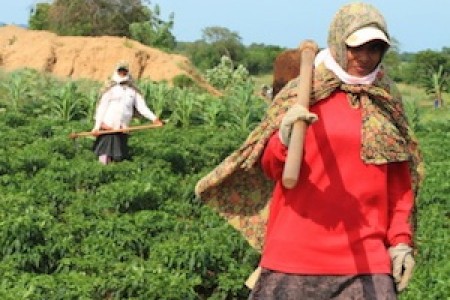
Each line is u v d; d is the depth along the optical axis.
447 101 60.00
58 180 16.03
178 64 46.84
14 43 47.59
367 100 5.10
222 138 23.14
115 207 13.81
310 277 5.07
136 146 19.84
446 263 10.81
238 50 99.44
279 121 5.06
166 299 9.43
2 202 12.39
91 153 19.41
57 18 59.94
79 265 10.34
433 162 20.66
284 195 5.18
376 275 5.04
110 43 47.34
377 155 5.03
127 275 9.73
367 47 4.98
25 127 23.42
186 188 15.45
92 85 38.25
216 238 11.51
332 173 5.07
